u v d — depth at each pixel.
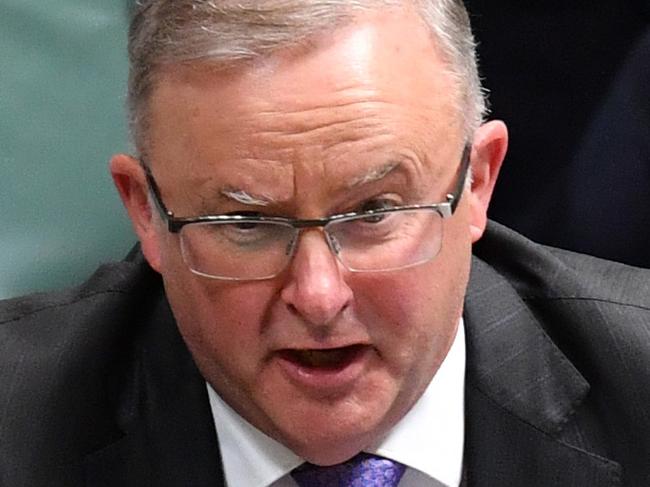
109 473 3.34
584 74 4.34
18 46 4.05
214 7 2.56
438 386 3.29
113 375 3.49
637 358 3.43
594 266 3.89
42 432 3.40
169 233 2.78
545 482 3.32
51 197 4.14
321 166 2.54
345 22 2.56
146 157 2.77
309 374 2.78
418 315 2.80
